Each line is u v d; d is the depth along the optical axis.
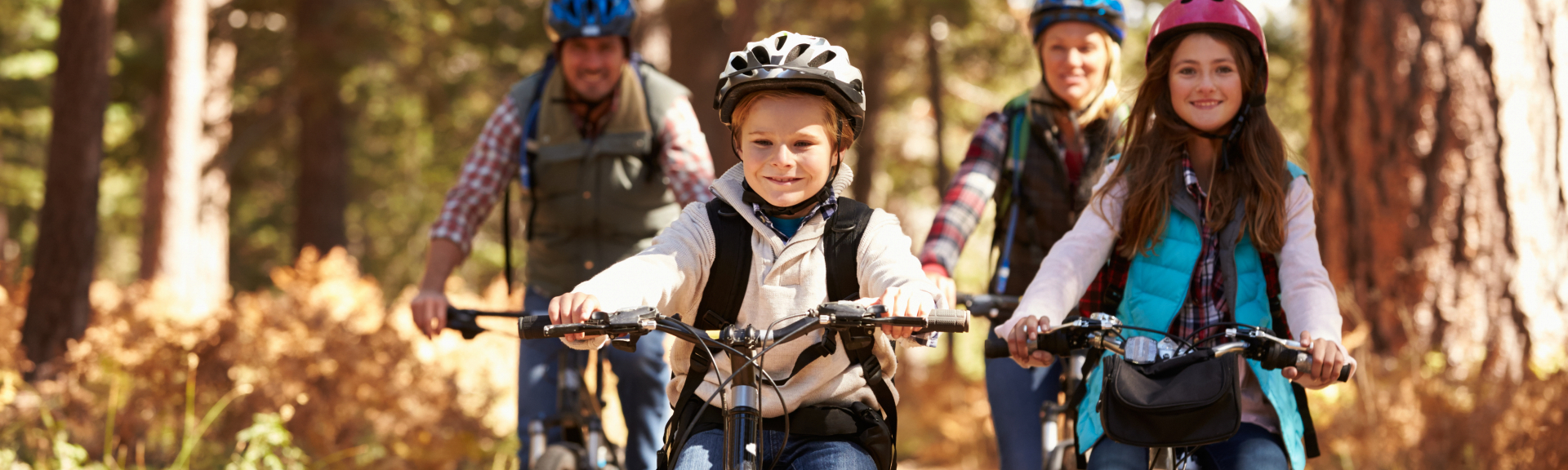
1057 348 2.54
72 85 7.93
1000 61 15.60
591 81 4.06
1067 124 3.83
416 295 3.78
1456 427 5.02
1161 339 2.64
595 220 4.11
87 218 7.87
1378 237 5.91
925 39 14.99
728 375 2.42
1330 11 6.18
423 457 6.04
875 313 2.12
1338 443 5.26
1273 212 2.71
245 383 5.88
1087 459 2.88
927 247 3.67
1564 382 4.91
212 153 17.30
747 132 2.38
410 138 20.58
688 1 12.95
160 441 5.79
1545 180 5.73
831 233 2.43
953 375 11.85
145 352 5.92
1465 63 5.76
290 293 7.14
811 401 2.43
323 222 16.25
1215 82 2.75
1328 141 6.21
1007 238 3.82
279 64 15.58
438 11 14.73
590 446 3.77
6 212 24.41
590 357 4.27
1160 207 2.77
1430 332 5.72
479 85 16.72
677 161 4.11
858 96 2.40
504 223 4.26
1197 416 2.29
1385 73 5.90
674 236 2.46
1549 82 5.77
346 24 14.35
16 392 5.72
